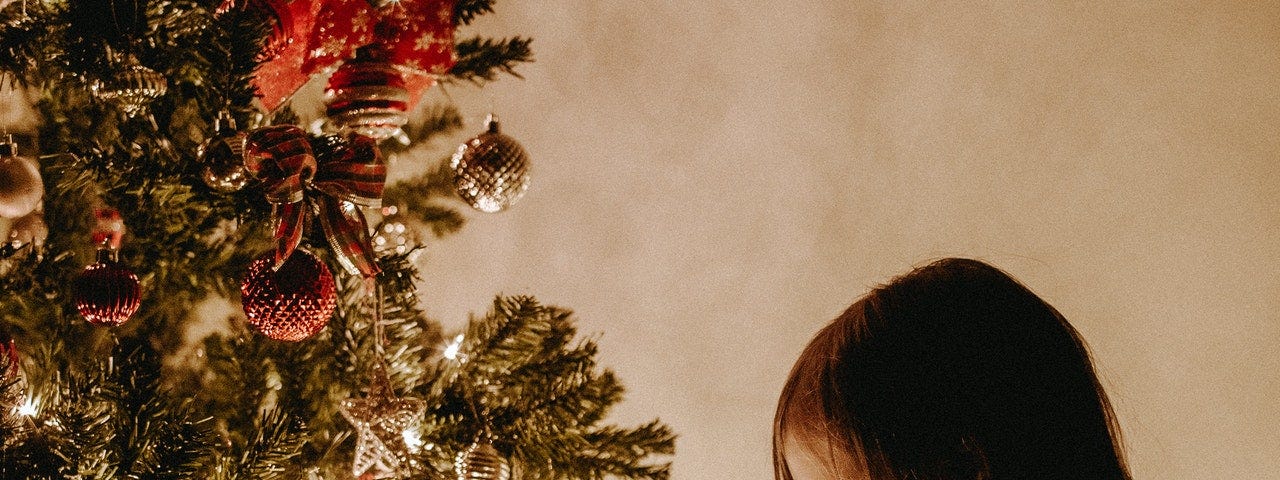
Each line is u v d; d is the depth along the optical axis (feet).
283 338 5.27
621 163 8.23
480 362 6.12
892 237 8.04
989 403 4.10
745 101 8.14
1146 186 7.82
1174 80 7.79
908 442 4.10
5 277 5.64
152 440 5.28
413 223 6.98
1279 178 7.72
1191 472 7.80
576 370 6.13
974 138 7.95
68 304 5.90
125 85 5.18
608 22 8.20
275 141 5.08
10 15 5.25
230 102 5.32
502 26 8.24
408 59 5.74
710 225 8.18
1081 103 7.86
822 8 8.06
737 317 8.18
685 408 8.22
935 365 4.13
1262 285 7.74
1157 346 7.82
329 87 5.43
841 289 8.08
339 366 5.97
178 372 6.51
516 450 5.98
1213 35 7.77
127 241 5.78
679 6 8.15
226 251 5.91
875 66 8.03
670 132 8.20
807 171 8.11
